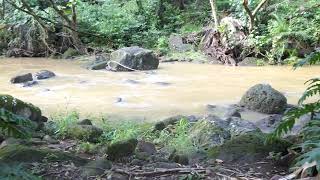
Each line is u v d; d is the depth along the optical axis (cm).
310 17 1697
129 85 1166
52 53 1728
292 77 1291
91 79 1251
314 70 1412
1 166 322
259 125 778
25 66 1495
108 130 668
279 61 1569
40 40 1738
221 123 712
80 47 1708
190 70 1428
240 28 1650
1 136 530
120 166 425
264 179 390
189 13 1977
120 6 1983
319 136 355
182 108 918
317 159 284
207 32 1731
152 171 404
